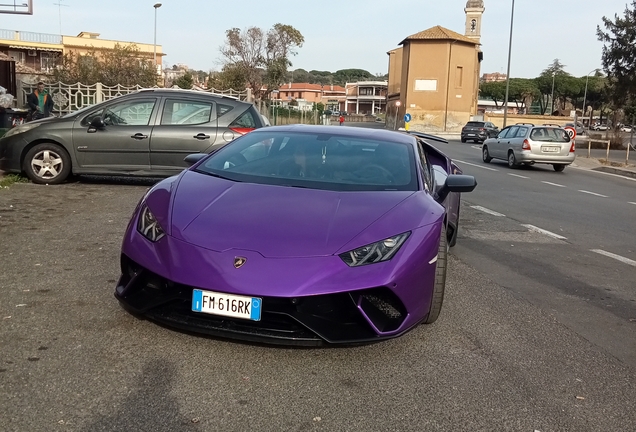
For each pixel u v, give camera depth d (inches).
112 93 721.0
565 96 4109.3
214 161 192.7
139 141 381.4
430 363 144.6
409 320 144.1
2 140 381.1
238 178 177.6
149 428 108.7
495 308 191.8
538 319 183.6
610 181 719.7
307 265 134.3
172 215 151.2
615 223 385.4
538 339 165.9
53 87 696.4
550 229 348.2
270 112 1149.7
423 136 289.7
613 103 1545.3
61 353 136.9
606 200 509.0
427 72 2503.7
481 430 115.0
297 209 153.7
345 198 163.2
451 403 124.9
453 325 172.9
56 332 148.4
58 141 377.1
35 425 107.3
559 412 123.9
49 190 362.6
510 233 328.2
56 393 119.0
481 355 151.6
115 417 111.7
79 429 106.9
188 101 394.3
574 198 508.1
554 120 2605.8
